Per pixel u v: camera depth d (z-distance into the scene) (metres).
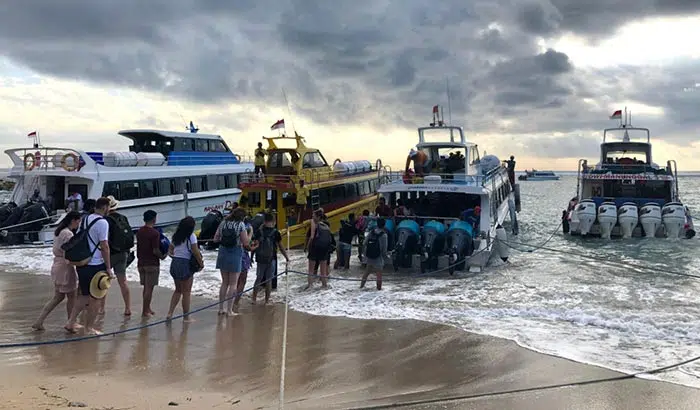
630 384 6.78
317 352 8.18
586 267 15.97
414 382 6.89
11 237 21.09
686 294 12.09
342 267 16.09
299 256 18.83
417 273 15.21
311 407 5.92
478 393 6.45
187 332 9.22
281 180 21.91
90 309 8.84
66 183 22.58
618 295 12.04
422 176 17.98
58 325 9.48
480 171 20.59
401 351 8.27
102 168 22.53
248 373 7.12
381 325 9.85
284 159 23.42
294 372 7.23
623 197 25.38
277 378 6.95
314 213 13.23
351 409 5.85
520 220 32.53
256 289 11.63
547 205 47.44
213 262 17.70
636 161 26.62
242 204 22.14
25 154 22.64
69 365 7.26
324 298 12.07
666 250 19.61
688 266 16.23
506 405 6.06
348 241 16.03
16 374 6.82
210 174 28.02
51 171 21.97
